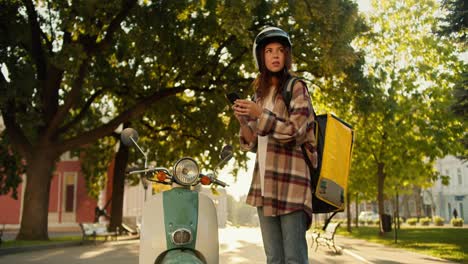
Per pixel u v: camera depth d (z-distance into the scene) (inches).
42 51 713.0
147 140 995.3
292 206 91.4
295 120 91.0
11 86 580.7
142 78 758.5
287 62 100.3
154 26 636.7
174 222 133.7
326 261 430.3
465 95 579.2
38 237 681.6
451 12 562.9
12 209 1504.7
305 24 622.2
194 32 693.9
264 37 99.7
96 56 702.5
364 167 1077.1
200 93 835.4
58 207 1488.7
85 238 734.5
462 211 2145.7
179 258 122.8
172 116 910.4
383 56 808.9
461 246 582.6
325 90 707.4
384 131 839.1
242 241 821.2
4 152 855.7
